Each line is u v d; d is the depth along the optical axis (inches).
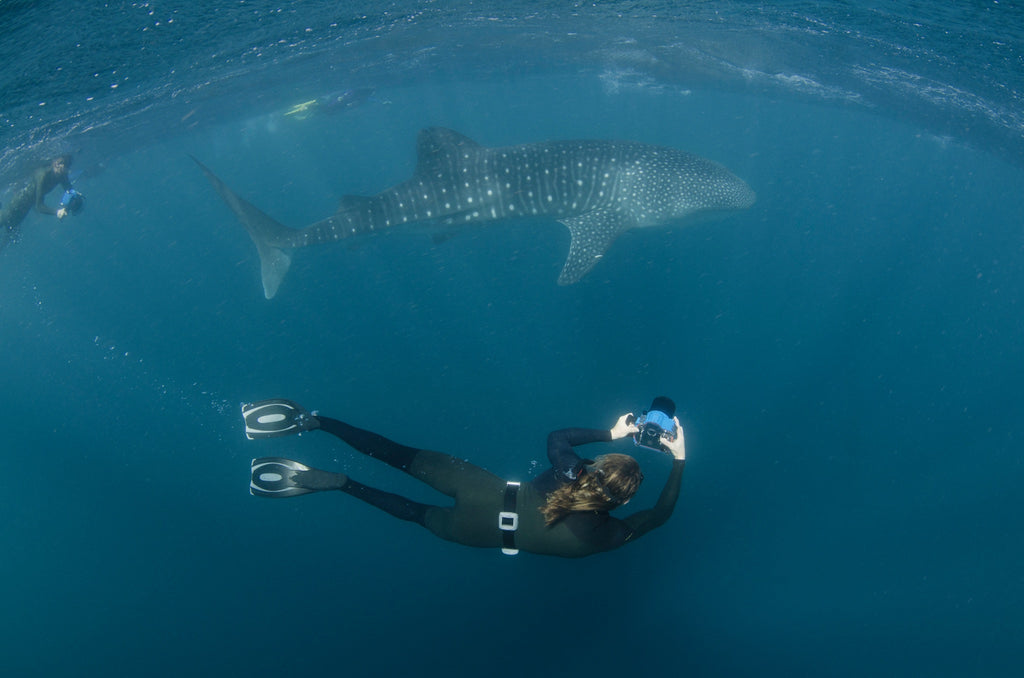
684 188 340.5
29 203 426.6
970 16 318.0
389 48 448.5
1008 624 185.6
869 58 377.4
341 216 327.0
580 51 466.6
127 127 494.9
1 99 348.8
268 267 334.6
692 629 189.8
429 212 332.2
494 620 199.2
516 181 332.5
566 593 204.7
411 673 185.5
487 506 149.6
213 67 415.2
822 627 185.8
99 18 342.0
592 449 239.1
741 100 602.5
